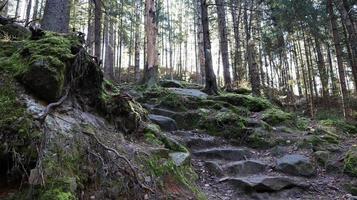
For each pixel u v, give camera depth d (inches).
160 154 186.2
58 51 162.9
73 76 167.2
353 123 389.1
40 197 109.8
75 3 628.7
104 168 141.2
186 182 183.8
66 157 128.5
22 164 114.7
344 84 520.4
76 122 152.3
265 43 800.9
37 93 146.0
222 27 642.8
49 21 318.7
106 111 187.0
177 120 315.9
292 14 666.2
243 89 529.7
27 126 123.5
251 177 221.1
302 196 210.5
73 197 114.7
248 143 286.0
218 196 199.6
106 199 132.3
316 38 799.1
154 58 501.7
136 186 145.9
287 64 920.9
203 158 250.7
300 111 663.1
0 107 128.0
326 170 241.6
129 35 1285.7
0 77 143.1
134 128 203.6
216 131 300.5
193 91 418.9
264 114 345.4
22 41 179.6
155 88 410.9
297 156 251.6
